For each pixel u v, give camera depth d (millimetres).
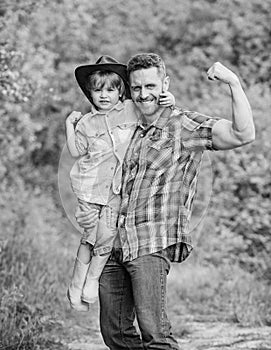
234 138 4293
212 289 9664
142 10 15461
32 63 12031
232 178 12312
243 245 11727
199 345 7129
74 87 14570
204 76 14477
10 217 12406
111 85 4645
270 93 13750
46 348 6836
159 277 4418
